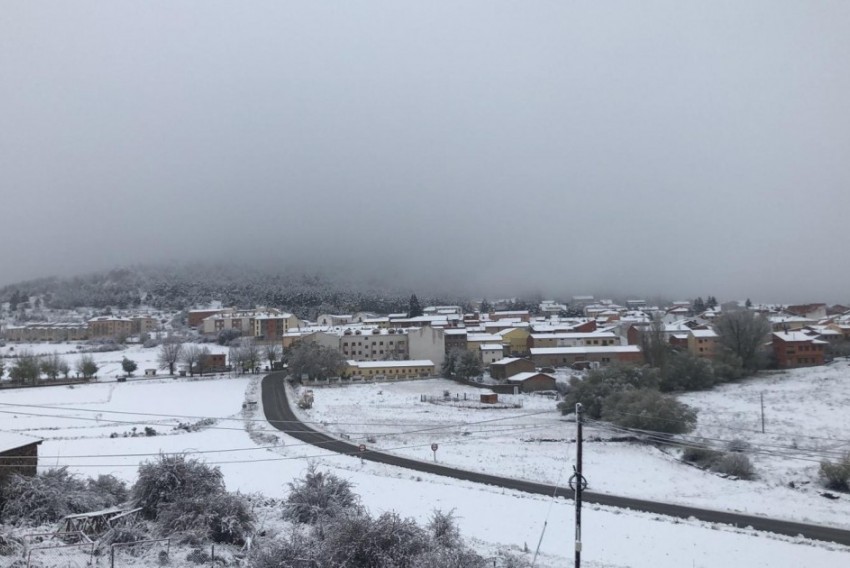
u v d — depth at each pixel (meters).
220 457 60.38
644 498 50.41
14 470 37.44
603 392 86.25
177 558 29.97
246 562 30.28
